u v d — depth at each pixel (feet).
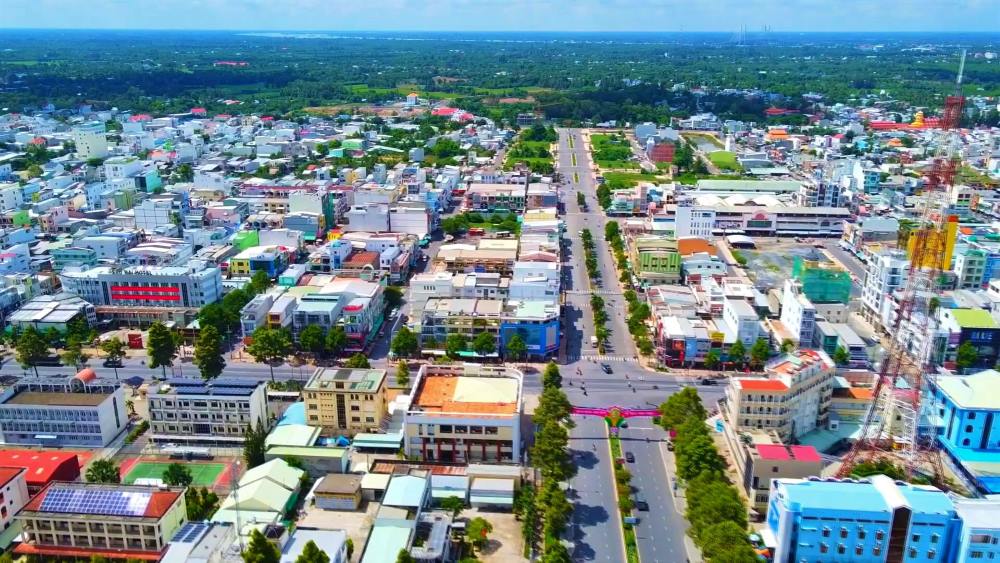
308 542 645.10
